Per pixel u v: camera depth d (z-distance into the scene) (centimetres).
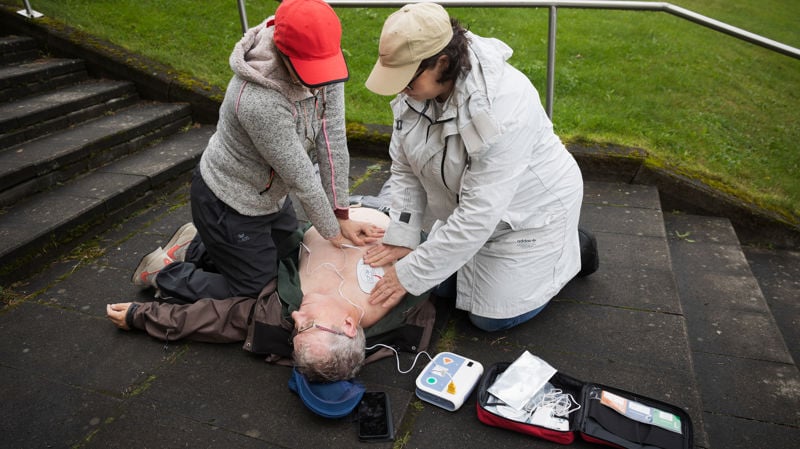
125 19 538
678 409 182
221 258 225
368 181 371
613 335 231
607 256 289
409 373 213
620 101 493
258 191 214
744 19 902
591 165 372
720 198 353
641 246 297
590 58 582
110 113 414
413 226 225
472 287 229
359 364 197
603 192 360
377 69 168
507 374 200
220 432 186
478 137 178
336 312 199
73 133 371
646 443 174
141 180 337
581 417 183
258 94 181
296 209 335
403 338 224
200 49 507
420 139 199
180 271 239
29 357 218
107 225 315
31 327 235
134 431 186
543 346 227
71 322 238
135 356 219
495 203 185
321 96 202
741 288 283
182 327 221
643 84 536
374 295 208
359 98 466
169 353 221
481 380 208
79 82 442
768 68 672
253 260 223
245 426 188
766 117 516
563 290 262
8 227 283
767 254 348
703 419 195
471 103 175
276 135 184
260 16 587
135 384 206
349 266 221
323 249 232
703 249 321
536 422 184
